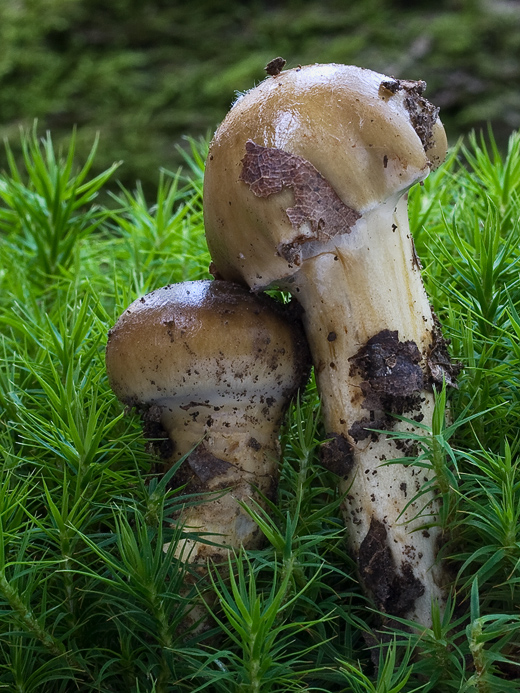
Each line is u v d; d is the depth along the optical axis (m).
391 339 0.19
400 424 0.19
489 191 0.30
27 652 0.18
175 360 0.19
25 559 0.20
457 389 0.21
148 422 0.21
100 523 0.22
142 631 0.19
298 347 0.20
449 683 0.18
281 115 0.19
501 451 0.21
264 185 0.18
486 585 0.19
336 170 0.18
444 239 0.29
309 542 0.18
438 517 0.19
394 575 0.19
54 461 0.22
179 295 0.20
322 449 0.20
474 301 0.23
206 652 0.19
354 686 0.18
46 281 0.34
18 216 0.36
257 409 0.20
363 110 0.18
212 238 0.20
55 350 0.25
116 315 0.27
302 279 0.20
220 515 0.20
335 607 0.19
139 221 0.34
